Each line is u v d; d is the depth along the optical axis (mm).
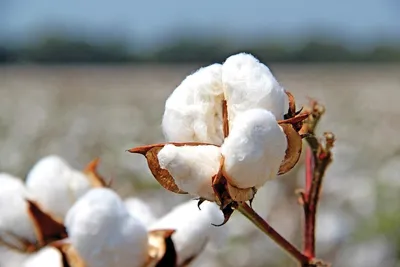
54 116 19141
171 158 1990
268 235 2494
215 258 6898
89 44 62500
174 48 60406
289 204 6980
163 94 25797
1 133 16250
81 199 2629
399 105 21344
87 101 23922
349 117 18219
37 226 2963
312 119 2682
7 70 53188
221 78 2076
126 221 2594
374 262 7133
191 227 2652
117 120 17234
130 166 10492
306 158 2779
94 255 2570
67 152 13086
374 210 7824
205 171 2002
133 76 45219
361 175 9703
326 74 42156
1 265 5723
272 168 1998
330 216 7449
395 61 56969
